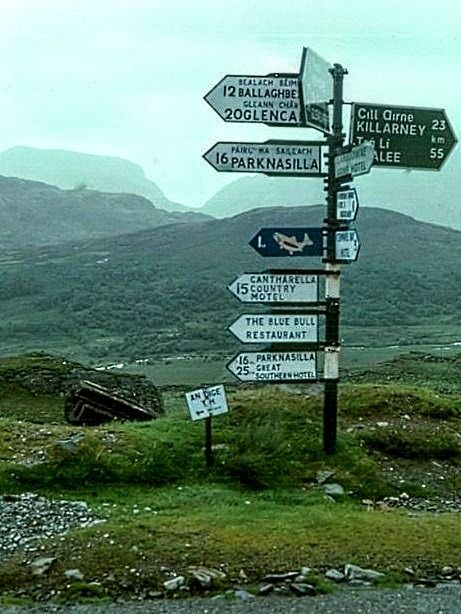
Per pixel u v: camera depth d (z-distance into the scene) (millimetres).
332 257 11188
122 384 17781
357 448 11344
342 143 11203
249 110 11219
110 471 10273
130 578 7059
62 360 20094
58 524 8695
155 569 7207
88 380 17891
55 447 10555
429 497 10336
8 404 17547
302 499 9766
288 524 8477
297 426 11891
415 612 6441
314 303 11273
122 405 13914
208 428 10781
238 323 11164
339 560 7520
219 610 6465
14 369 18969
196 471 10633
